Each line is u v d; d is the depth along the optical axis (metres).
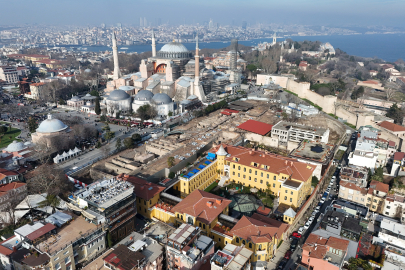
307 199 154.50
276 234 118.38
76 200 119.12
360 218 138.25
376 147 191.25
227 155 176.50
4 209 134.75
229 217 126.44
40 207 143.50
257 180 163.25
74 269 104.19
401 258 113.44
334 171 192.75
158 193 142.25
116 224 119.00
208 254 103.50
